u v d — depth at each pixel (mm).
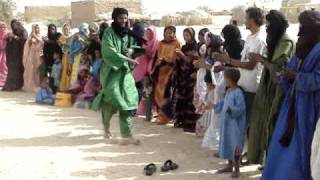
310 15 5480
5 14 31078
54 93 12867
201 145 8391
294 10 32500
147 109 10281
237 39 7516
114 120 10391
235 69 6809
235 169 6727
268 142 6219
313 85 5406
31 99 12984
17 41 14289
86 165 7230
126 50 8336
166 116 9992
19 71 14414
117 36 8227
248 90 6973
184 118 9508
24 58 14172
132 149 8141
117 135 9055
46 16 39500
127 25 8375
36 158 7562
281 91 6066
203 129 8844
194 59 9352
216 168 7160
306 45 5535
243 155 7391
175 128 9695
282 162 5582
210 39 8609
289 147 5555
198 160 7547
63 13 40031
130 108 8320
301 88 5449
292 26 23656
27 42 14086
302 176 5473
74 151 7980
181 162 7438
